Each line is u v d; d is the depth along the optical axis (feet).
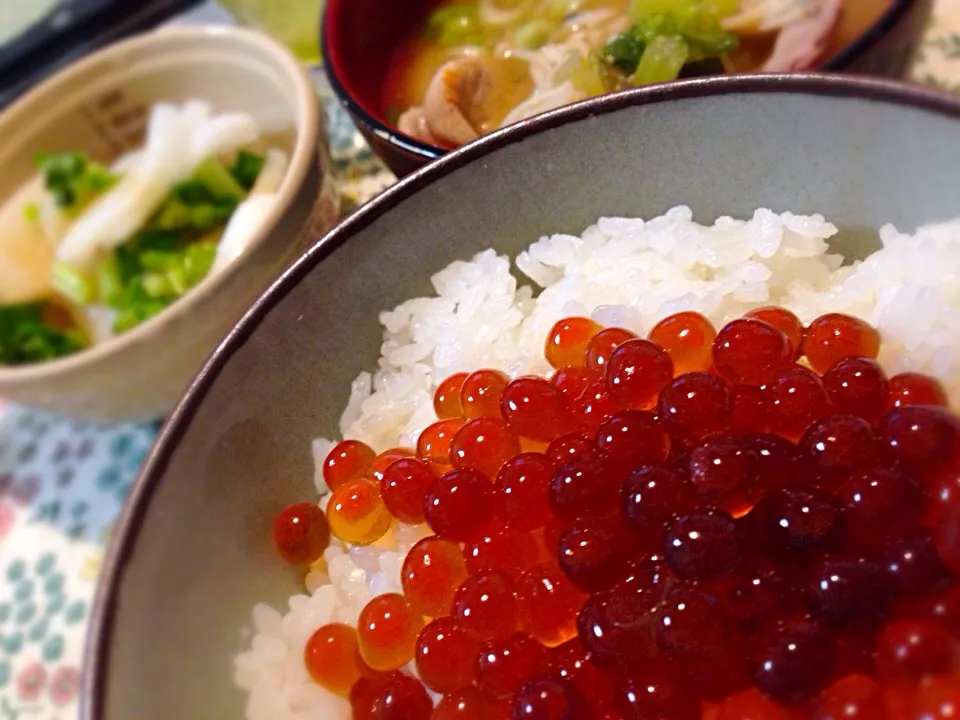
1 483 0.46
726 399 0.26
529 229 0.34
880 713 0.20
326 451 0.31
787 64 0.42
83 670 0.23
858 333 0.28
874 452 0.24
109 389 0.40
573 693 0.23
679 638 0.22
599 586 0.24
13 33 0.71
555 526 0.26
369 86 0.49
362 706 0.27
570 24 0.49
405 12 0.52
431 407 0.33
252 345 0.29
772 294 0.33
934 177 0.28
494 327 0.33
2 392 0.39
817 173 0.30
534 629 0.25
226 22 0.66
